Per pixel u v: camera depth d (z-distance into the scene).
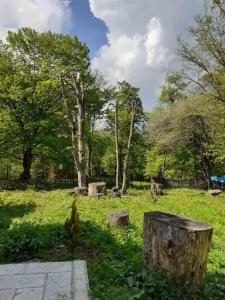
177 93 32.28
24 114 25.39
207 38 20.48
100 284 4.62
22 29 26.77
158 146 32.34
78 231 6.29
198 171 33.44
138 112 35.44
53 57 27.48
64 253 6.04
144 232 4.96
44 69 25.41
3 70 26.00
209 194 21.78
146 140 34.06
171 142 29.64
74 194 17.14
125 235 7.72
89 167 33.94
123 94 35.00
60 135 27.41
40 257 5.89
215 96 22.20
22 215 10.65
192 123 27.81
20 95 25.09
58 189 22.38
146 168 37.00
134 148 35.28
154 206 13.78
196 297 4.09
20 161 31.89
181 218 4.91
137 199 16.02
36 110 26.16
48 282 4.64
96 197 15.91
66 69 24.06
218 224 11.10
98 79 33.03
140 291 4.21
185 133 29.06
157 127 30.55
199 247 4.39
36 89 24.58
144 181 41.81
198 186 33.94
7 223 9.18
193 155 32.28
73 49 28.05
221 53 20.53
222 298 4.30
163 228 4.58
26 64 26.56
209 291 4.27
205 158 31.11
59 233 7.10
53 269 5.13
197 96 25.64
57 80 24.31
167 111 30.28
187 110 26.48
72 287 4.48
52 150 27.20
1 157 25.84
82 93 21.50
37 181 27.94
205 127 27.77
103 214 10.82
